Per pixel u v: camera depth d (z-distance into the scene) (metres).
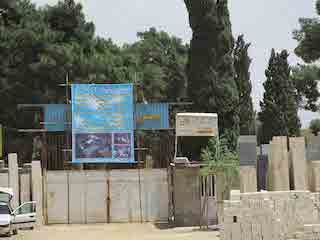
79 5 53.81
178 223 36.25
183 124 35.75
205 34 42.72
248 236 21.94
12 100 49.91
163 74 68.62
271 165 31.83
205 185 36.03
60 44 51.22
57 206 37.09
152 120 37.59
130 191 37.41
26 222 34.84
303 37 42.34
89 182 37.38
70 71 49.78
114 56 56.88
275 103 59.91
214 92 42.53
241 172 28.11
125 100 37.38
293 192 23.75
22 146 51.19
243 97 58.94
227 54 43.06
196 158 41.12
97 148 37.25
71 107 37.41
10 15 52.16
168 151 39.41
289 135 59.91
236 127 42.84
